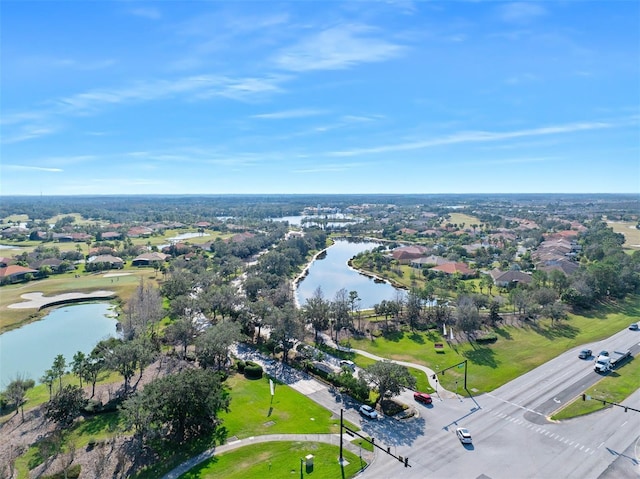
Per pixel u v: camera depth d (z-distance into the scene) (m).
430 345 104.44
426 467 56.94
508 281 162.00
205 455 59.97
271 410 72.75
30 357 102.62
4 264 192.88
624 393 78.38
